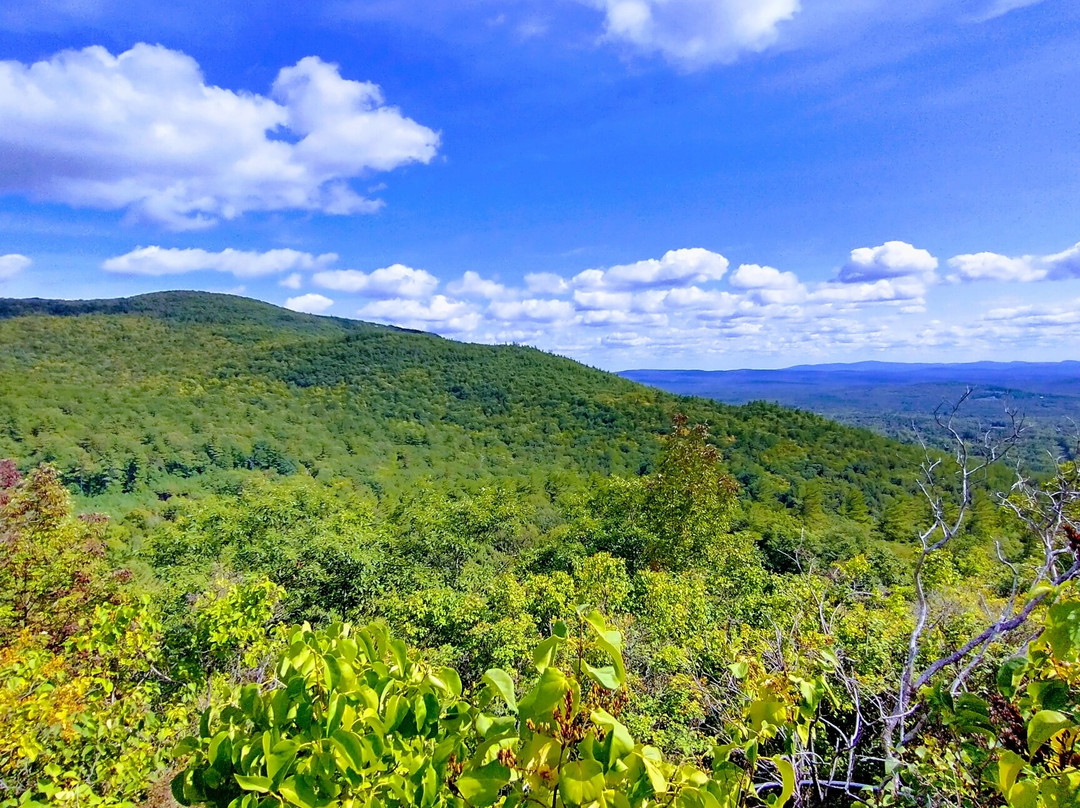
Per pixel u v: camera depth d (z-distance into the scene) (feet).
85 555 48.70
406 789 4.78
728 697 17.11
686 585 42.91
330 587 66.23
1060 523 8.93
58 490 48.44
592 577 46.80
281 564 63.87
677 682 23.63
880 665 18.11
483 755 4.13
